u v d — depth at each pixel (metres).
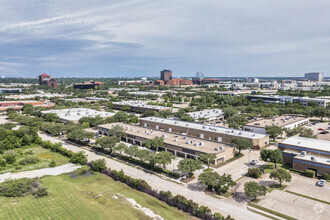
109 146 100.06
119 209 57.78
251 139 104.50
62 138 127.81
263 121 148.88
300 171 80.81
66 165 89.19
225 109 179.75
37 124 145.50
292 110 180.50
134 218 54.19
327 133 131.50
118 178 75.62
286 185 70.75
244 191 67.12
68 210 56.97
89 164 88.75
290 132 114.69
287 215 55.06
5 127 131.88
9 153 93.06
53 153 103.25
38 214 55.09
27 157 95.88
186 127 126.06
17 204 59.38
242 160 92.69
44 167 86.81
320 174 76.69
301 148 88.81
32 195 64.25
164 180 74.94
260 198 63.16
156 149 103.69
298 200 61.91
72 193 65.81
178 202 59.28
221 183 64.25
